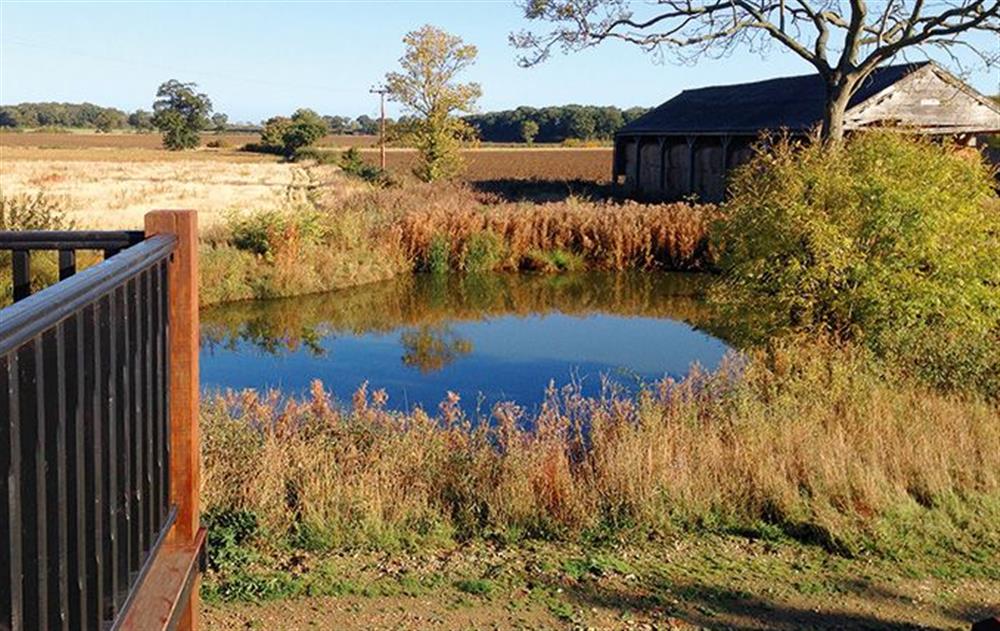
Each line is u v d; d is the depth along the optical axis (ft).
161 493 10.24
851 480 26.08
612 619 19.42
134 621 8.84
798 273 40.40
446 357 55.31
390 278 85.40
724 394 34.32
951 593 20.94
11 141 340.80
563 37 75.92
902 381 34.86
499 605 20.03
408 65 152.46
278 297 74.33
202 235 81.92
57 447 6.66
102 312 7.98
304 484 25.91
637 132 138.51
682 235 93.45
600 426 30.55
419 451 28.14
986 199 43.68
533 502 25.31
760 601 20.40
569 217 95.61
